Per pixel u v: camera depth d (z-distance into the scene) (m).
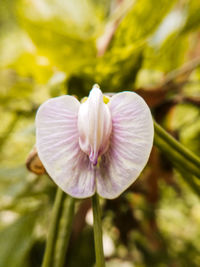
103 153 0.12
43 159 0.11
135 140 0.11
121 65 0.19
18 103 0.25
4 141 0.25
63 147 0.12
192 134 0.25
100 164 0.12
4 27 0.43
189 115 0.26
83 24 0.25
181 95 0.21
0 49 0.37
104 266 0.12
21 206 0.22
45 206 0.21
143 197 0.23
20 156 0.26
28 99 0.25
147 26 0.20
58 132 0.12
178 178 0.24
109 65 0.18
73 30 0.24
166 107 0.21
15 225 0.20
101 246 0.12
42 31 0.21
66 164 0.12
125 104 0.11
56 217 0.14
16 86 0.24
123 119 0.11
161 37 0.23
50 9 0.24
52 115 0.12
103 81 0.19
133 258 0.23
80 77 0.19
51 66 0.22
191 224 0.27
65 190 0.12
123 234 0.22
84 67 0.18
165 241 0.24
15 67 0.24
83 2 0.27
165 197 0.27
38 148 0.11
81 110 0.12
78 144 0.12
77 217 0.21
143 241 0.23
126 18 0.20
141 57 0.19
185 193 0.26
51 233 0.14
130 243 0.23
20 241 0.19
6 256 0.19
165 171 0.21
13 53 0.36
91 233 0.22
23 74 0.25
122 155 0.11
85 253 0.21
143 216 0.23
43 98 0.25
